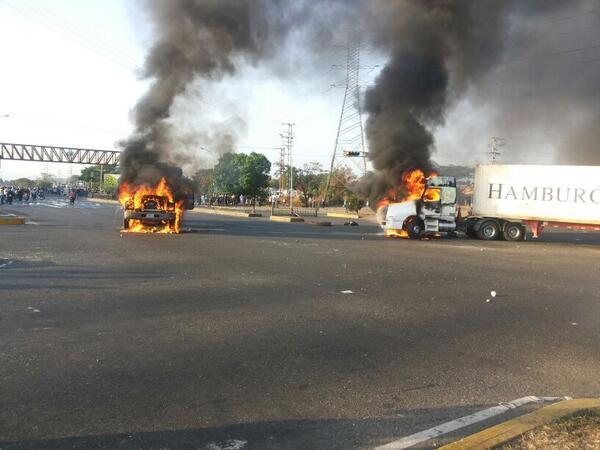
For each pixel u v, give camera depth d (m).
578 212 23.39
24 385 4.45
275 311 7.55
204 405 4.14
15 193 62.62
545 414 3.79
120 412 3.96
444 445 3.51
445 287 10.03
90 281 9.50
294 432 3.70
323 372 5.00
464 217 25.75
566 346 6.04
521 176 24.34
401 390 4.57
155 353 5.44
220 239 19.22
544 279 11.45
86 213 35.06
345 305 8.09
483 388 4.65
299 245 17.80
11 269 10.65
